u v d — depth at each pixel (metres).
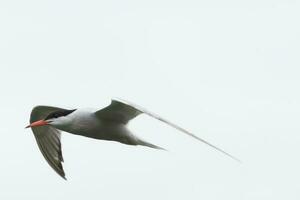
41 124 12.73
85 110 12.58
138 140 12.59
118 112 12.27
